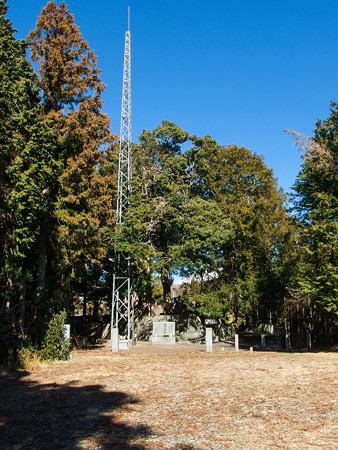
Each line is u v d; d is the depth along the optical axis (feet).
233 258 100.99
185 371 41.22
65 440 19.58
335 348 65.92
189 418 22.89
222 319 104.94
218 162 104.37
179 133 102.83
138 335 109.29
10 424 22.80
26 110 51.31
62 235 66.64
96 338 117.19
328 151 64.34
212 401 26.99
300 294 74.28
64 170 70.28
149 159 99.81
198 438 19.25
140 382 35.37
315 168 66.64
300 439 18.57
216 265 97.86
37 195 50.90
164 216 96.27
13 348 55.11
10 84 50.34
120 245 86.02
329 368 39.70
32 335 54.54
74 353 69.97
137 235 91.04
